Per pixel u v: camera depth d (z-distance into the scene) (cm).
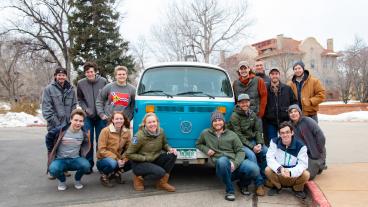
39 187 641
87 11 2908
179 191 603
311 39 5809
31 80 5222
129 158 592
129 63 3039
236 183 651
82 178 700
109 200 559
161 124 623
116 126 621
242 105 620
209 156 596
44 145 1155
